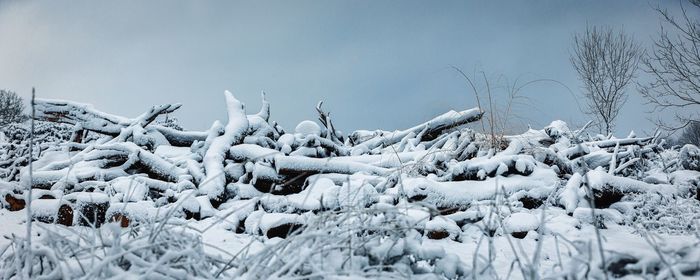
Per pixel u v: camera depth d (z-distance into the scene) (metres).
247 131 9.93
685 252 2.58
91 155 9.42
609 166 9.11
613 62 19.86
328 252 2.88
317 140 9.56
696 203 6.75
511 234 5.59
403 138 11.33
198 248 2.88
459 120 11.59
